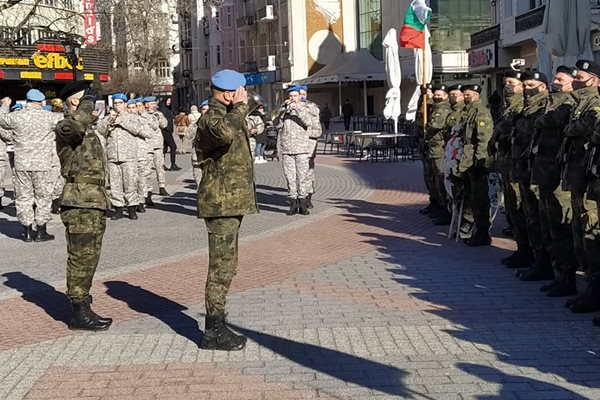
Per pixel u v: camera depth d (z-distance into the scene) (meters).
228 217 6.09
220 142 5.85
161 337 6.62
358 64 43.19
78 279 6.82
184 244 11.24
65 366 5.93
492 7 38.25
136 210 14.45
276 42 59.69
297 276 8.84
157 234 12.22
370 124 33.69
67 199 6.71
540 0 31.16
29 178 11.69
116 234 12.31
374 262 9.48
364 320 6.96
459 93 10.92
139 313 7.44
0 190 15.59
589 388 5.17
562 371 5.52
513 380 5.36
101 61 34.72
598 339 6.24
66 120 6.67
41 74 30.61
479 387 5.24
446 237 10.98
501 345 6.15
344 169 21.80
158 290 8.36
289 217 13.36
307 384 5.39
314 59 55.94
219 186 6.04
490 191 10.66
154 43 55.56
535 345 6.13
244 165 6.09
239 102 6.00
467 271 8.86
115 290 8.41
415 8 21.92
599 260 6.94
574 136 6.74
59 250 11.07
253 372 5.68
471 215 10.30
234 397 5.19
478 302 7.50
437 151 11.73
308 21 55.62
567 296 7.60
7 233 12.68
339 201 15.18
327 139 30.19
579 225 7.07
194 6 42.97
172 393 5.29
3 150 15.52
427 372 5.57
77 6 33.38
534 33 29.61
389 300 7.66
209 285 6.19
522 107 8.46
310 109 13.55
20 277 9.30
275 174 21.12
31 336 6.78
